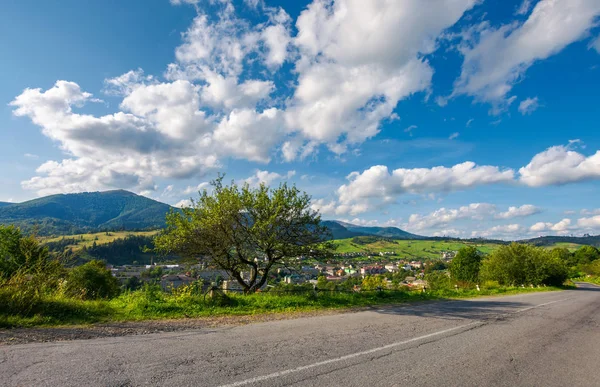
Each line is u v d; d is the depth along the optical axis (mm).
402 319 10734
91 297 12781
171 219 17938
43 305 8688
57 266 10852
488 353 6727
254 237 17797
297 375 4832
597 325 11320
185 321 9266
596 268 81375
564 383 5203
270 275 20906
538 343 7953
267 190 18672
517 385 4996
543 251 46156
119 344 6219
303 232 19125
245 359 5516
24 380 4207
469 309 14195
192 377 4559
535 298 22125
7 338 6340
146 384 4238
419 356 6219
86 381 4250
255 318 10312
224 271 19828
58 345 5977
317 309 12953
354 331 8344
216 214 16734
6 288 8375
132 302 10977
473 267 63188
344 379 4777
